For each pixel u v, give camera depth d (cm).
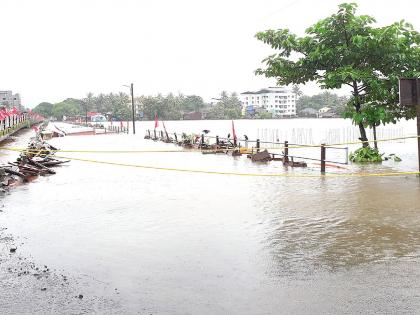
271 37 2069
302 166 1906
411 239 788
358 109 2095
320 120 15838
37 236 841
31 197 1262
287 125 10375
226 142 3023
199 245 772
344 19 1939
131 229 886
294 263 673
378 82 1942
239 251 736
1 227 912
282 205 1102
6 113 4044
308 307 521
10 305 536
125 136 5275
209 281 606
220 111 18000
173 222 941
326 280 602
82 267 667
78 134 5803
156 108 17438
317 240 794
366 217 959
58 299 553
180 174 1731
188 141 3369
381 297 543
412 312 502
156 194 1291
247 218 971
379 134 4309
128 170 1880
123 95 18450
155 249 751
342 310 510
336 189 1312
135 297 557
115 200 1204
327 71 2081
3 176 1512
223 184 1458
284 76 2155
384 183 1391
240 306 527
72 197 1256
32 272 646
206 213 1025
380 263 666
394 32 1841
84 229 891
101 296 561
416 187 1298
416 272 625
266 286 585
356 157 2042
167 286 590
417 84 1420
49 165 2048
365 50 1942
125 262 687
